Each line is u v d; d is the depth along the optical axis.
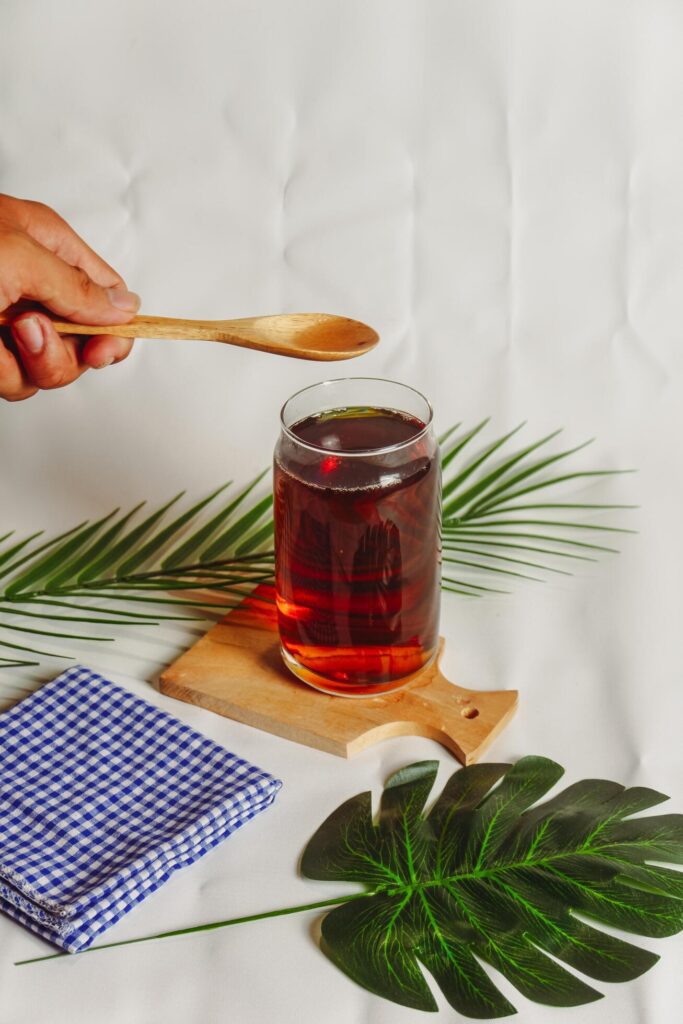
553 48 1.41
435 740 1.10
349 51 1.41
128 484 1.27
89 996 0.98
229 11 1.41
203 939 1.01
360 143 1.43
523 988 0.98
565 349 1.37
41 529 1.24
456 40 1.41
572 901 1.01
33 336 1.10
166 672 1.13
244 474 1.28
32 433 1.31
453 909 1.01
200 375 1.36
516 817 1.05
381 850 1.04
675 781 1.07
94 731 1.09
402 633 1.08
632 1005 0.98
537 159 1.42
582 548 1.22
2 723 1.08
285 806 1.07
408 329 1.38
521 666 1.14
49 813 1.04
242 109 1.43
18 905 1.01
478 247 1.42
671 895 1.01
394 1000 0.98
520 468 1.28
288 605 1.09
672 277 1.40
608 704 1.12
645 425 1.31
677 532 1.23
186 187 1.44
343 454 1.04
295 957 1.00
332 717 1.10
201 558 1.18
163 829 1.04
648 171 1.42
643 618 1.17
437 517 1.08
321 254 1.42
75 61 1.43
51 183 1.44
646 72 1.41
